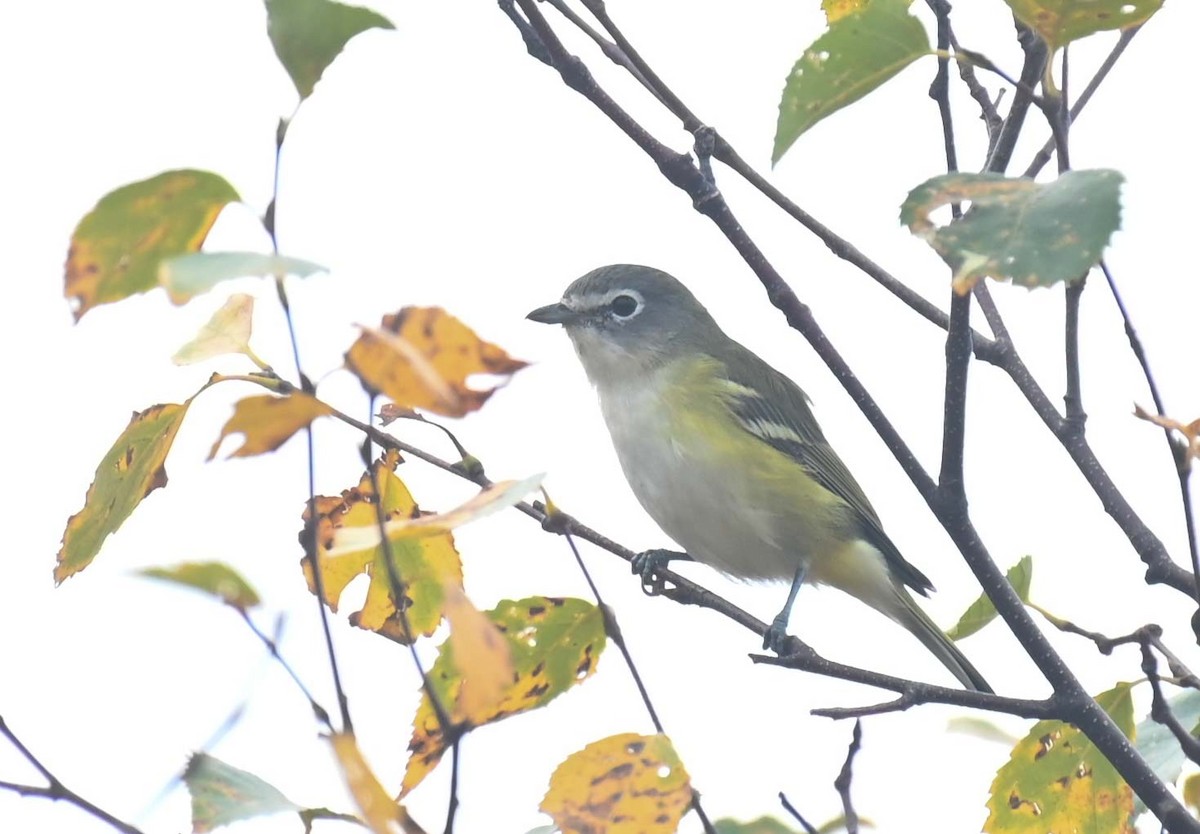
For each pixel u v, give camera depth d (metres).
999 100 10.12
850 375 9.00
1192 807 8.55
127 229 5.36
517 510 9.44
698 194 9.12
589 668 6.93
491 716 6.85
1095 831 8.62
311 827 5.33
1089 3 6.57
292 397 4.94
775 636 10.22
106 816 5.33
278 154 5.02
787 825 6.82
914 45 7.47
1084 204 5.70
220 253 4.32
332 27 5.10
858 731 7.65
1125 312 7.65
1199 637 7.45
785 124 7.78
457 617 4.80
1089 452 9.63
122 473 6.56
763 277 9.18
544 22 8.95
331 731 4.93
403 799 6.53
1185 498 6.96
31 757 5.41
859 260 10.04
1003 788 8.68
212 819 5.18
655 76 9.27
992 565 8.55
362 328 4.47
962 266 5.68
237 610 5.04
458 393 4.70
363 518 7.34
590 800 5.73
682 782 5.76
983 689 13.55
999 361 10.11
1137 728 9.01
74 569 6.64
